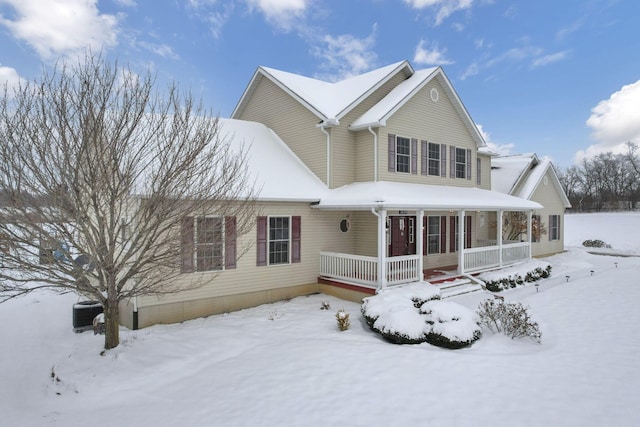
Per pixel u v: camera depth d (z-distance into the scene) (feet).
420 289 36.42
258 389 20.11
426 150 49.60
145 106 23.40
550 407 17.35
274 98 52.80
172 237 24.09
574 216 177.58
